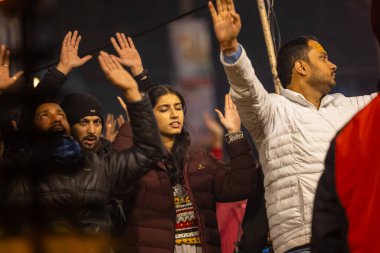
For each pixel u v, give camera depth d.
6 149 6.42
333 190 4.55
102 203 6.27
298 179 6.36
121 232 6.88
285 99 6.65
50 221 6.05
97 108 7.22
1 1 6.04
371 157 4.40
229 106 7.24
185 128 7.41
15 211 6.03
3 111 6.41
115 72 6.30
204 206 7.06
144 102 6.33
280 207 6.39
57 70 7.06
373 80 26.11
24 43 6.09
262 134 6.54
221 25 6.23
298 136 6.43
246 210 7.13
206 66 23.66
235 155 7.07
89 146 7.16
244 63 6.27
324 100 6.67
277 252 6.42
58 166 6.15
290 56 6.84
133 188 6.87
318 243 4.60
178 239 6.94
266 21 7.86
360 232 4.36
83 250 6.09
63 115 6.57
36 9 6.06
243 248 7.09
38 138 6.29
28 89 6.41
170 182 6.99
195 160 7.18
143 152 6.34
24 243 5.99
